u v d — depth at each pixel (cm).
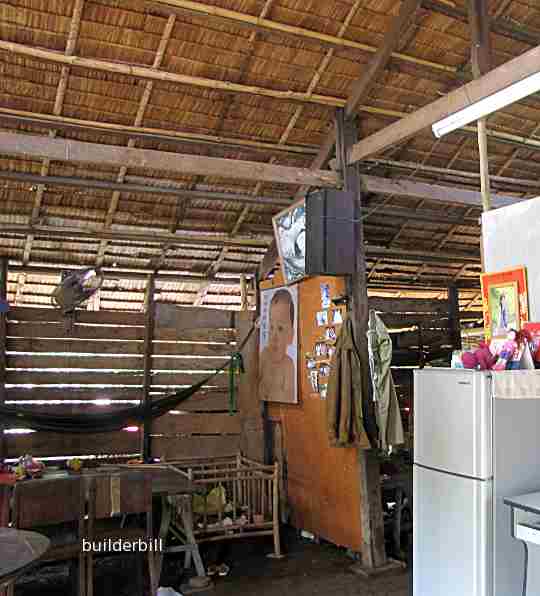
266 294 593
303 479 531
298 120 486
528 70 331
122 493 351
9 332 513
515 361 287
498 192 644
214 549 488
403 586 414
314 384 515
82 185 471
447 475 288
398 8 422
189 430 562
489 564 267
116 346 548
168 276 600
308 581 424
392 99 491
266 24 402
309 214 462
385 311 663
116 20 383
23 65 398
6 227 498
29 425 480
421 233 665
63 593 405
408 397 650
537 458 285
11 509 375
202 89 438
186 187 517
